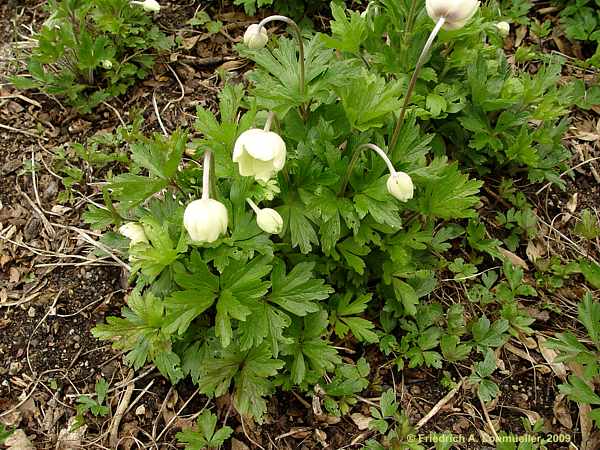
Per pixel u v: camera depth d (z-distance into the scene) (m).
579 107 0.55
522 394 0.40
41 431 0.38
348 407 0.39
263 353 0.35
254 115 0.35
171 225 0.36
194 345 0.37
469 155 0.48
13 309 0.43
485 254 0.46
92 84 0.55
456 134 0.48
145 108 0.54
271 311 0.35
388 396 0.38
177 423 0.38
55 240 0.46
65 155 0.51
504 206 0.49
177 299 0.33
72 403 0.39
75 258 0.45
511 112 0.47
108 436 0.38
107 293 0.44
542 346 0.42
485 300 0.43
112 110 0.54
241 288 0.34
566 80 0.57
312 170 0.37
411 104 0.43
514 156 0.46
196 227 0.30
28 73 0.56
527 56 0.53
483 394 0.39
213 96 0.55
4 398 0.39
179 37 0.58
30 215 0.48
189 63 0.57
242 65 0.57
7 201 0.48
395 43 0.46
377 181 0.37
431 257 0.43
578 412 0.39
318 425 0.38
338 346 0.41
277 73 0.38
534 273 0.46
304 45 0.39
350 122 0.37
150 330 0.35
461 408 0.39
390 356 0.41
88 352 0.41
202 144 0.36
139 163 0.35
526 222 0.47
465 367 0.41
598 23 0.59
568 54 0.59
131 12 0.55
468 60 0.44
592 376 0.36
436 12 0.32
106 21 0.52
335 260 0.39
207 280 0.33
